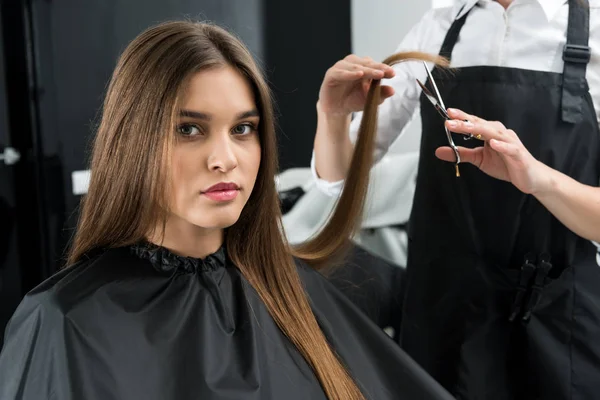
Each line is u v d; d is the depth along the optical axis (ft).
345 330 2.85
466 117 3.01
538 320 3.40
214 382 2.33
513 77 3.45
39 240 4.89
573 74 3.36
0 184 4.77
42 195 4.83
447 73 3.65
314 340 2.67
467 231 3.65
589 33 3.38
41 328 2.28
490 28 3.61
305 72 4.77
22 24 4.60
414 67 3.92
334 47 4.73
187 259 2.58
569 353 3.35
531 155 3.22
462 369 3.57
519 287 3.49
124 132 2.39
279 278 2.81
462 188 3.63
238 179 2.41
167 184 2.34
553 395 3.35
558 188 3.05
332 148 3.70
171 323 2.41
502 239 3.57
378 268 4.42
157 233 2.55
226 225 2.42
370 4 4.62
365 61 3.32
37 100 4.71
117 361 2.25
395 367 2.80
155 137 2.31
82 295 2.35
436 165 3.74
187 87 2.28
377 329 2.90
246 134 2.51
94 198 2.54
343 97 3.51
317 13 4.69
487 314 3.56
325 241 3.32
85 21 4.65
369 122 3.27
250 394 2.34
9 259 4.89
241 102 2.38
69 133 4.79
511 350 3.55
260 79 2.50
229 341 2.48
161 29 2.43
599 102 3.42
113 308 2.36
